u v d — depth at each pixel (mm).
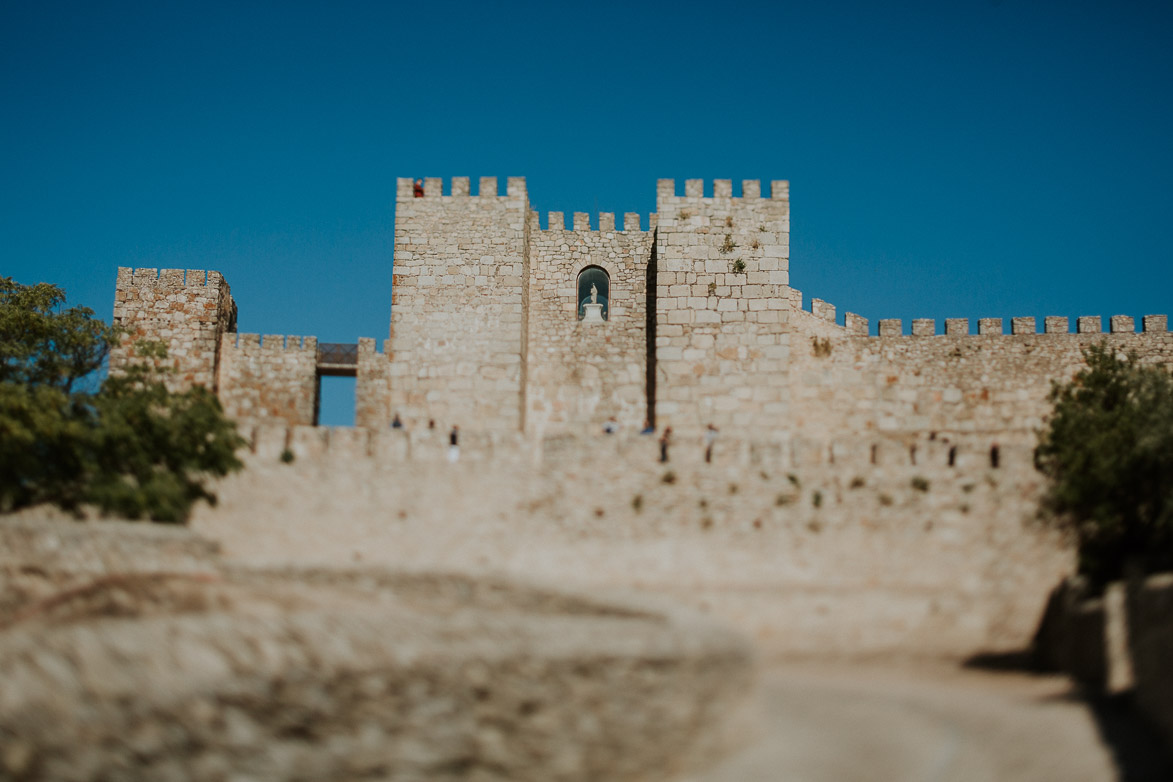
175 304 51281
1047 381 48531
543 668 20516
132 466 35750
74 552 28859
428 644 20047
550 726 20438
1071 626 30453
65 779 16500
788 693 28172
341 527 36281
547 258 49906
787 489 36594
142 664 17812
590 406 48344
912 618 32656
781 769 22062
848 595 32938
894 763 22266
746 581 35500
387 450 37156
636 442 37281
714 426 45281
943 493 36312
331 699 18844
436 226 47406
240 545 35750
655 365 45906
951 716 25797
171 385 50188
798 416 48188
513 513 36594
